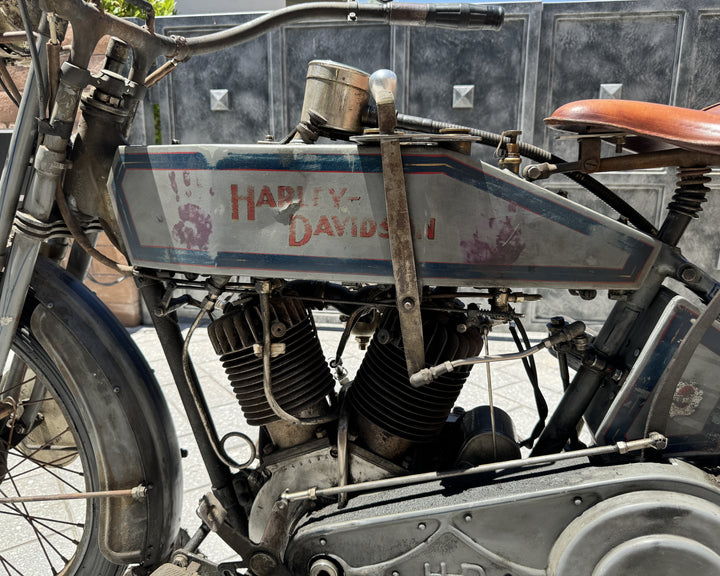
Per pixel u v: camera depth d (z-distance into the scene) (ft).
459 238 3.51
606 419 3.96
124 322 15.76
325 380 4.35
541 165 3.83
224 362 4.24
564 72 13.48
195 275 4.16
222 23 14.65
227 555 6.04
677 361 3.68
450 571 3.90
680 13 12.71
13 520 6.73
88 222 4.23
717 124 3.43
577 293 3.86
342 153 3.46
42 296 4.32
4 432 5.44
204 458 4.51
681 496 3.57
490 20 4.22
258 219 3.57
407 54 13.80
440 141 3.35
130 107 4.10
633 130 3.59
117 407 4.29
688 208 3.89
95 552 4.63
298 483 4.30
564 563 3.63
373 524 3.89
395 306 4.07
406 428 4.26
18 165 3.90
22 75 11.64
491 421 4.38
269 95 14.69
